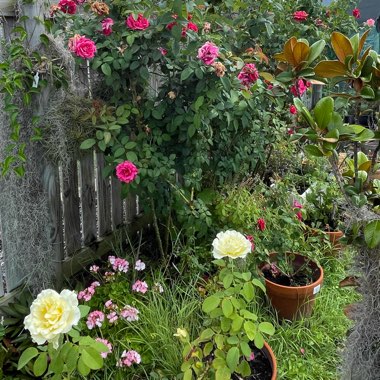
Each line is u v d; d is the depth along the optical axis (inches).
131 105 89.3
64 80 83.9
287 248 100.0
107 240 109.9
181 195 92.1
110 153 90.8
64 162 85.8
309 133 56.1
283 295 92.0
